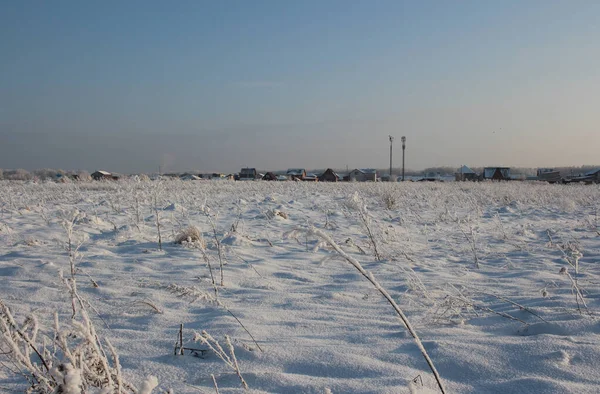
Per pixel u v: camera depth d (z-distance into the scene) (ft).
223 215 39.83
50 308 13.41
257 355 9.53
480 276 18.65
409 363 9.02
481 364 8.77
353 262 5.57
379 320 12.31
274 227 32.91
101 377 6.66
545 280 17.26
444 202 52.80
